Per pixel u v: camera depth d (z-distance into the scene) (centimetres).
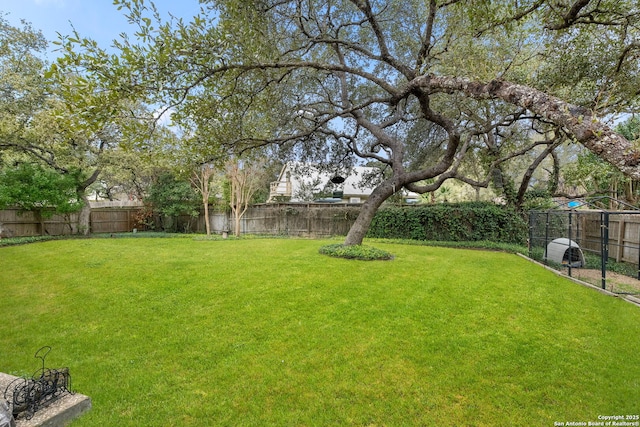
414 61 705
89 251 848
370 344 301
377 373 254
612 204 1074
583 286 514
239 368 263
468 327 340
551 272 623
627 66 366
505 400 221
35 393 204
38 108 1102
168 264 653
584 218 912
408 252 851
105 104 301
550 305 414
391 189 787
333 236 1308
